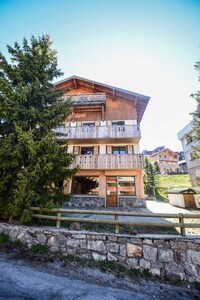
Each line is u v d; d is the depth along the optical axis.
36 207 5.20
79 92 16.42
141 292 3.06
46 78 7.13
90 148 14.05
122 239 4.22
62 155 6.12
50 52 7.78
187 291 3.19
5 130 6.16
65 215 7.75
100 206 11.83
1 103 5.81
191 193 11.22
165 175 32.88
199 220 6.84
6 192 5.62
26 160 5.84
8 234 5.09
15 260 3.94
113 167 11.91
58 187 6.36
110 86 14.62
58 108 6.96
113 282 3.34
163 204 13.45
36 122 6.53
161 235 4.25
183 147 21.61
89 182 12.93
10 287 2.85
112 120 14.31
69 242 4.47
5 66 6.62
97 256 4.16
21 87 6.58
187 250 3.87
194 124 10.45
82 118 14.93
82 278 3.39
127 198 11.98
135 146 13.38
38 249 4.47
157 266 3.79
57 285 3.04
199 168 17.61
